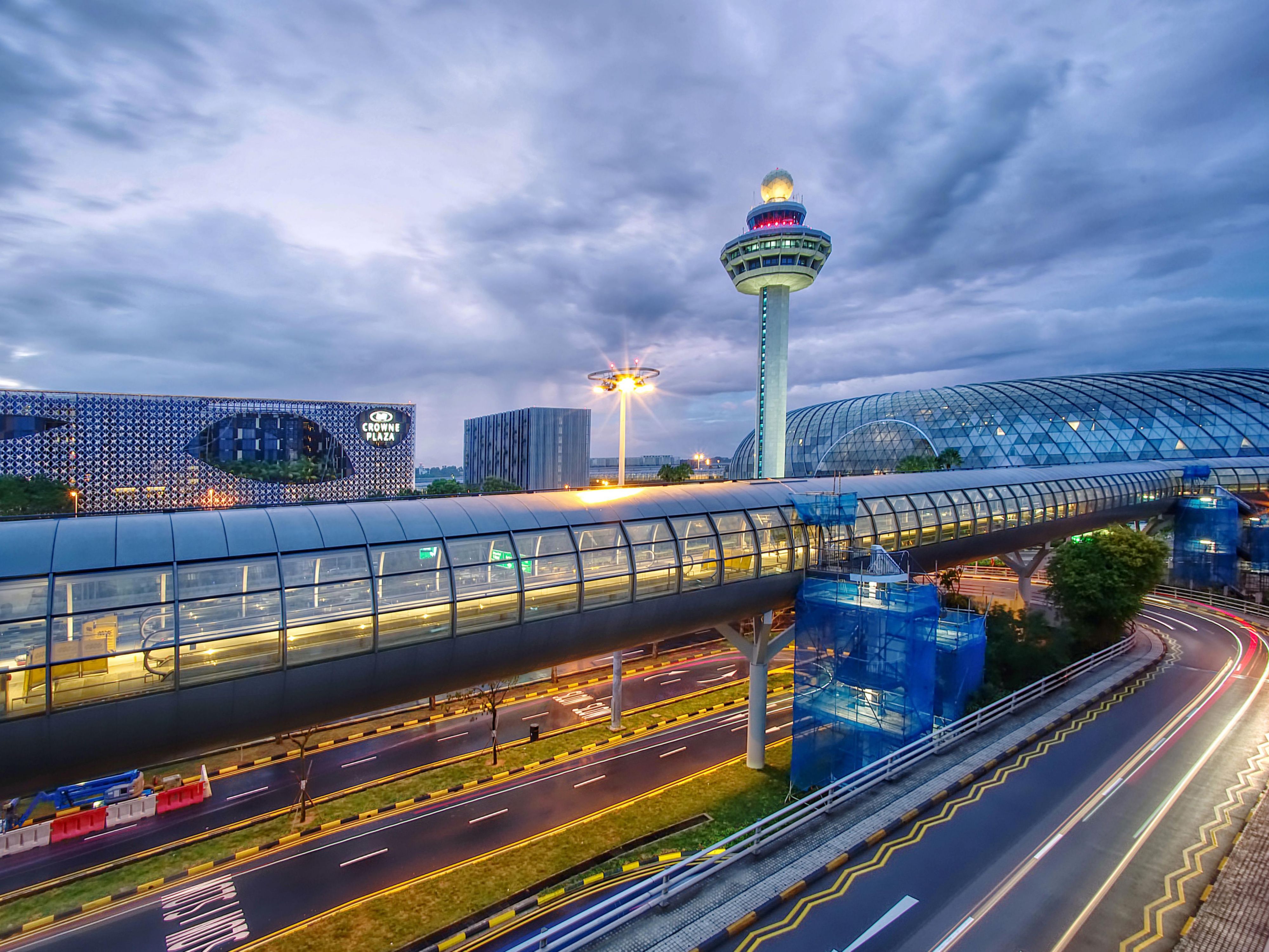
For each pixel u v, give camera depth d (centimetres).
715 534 2523
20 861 2398
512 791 2912
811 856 1853
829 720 2761
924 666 2623
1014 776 2420
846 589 2705
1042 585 7462
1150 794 2281
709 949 1501
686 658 5047
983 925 1595
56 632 1321
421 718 3762
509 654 1967
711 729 3609
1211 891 1728
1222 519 6612
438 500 2119
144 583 1451
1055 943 1536
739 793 2847
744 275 10044
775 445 9944
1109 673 3766
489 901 2148
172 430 13475
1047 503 4575
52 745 1320
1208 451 8650
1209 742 2756
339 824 2644
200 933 2017
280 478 14162
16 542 1396
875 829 2002
